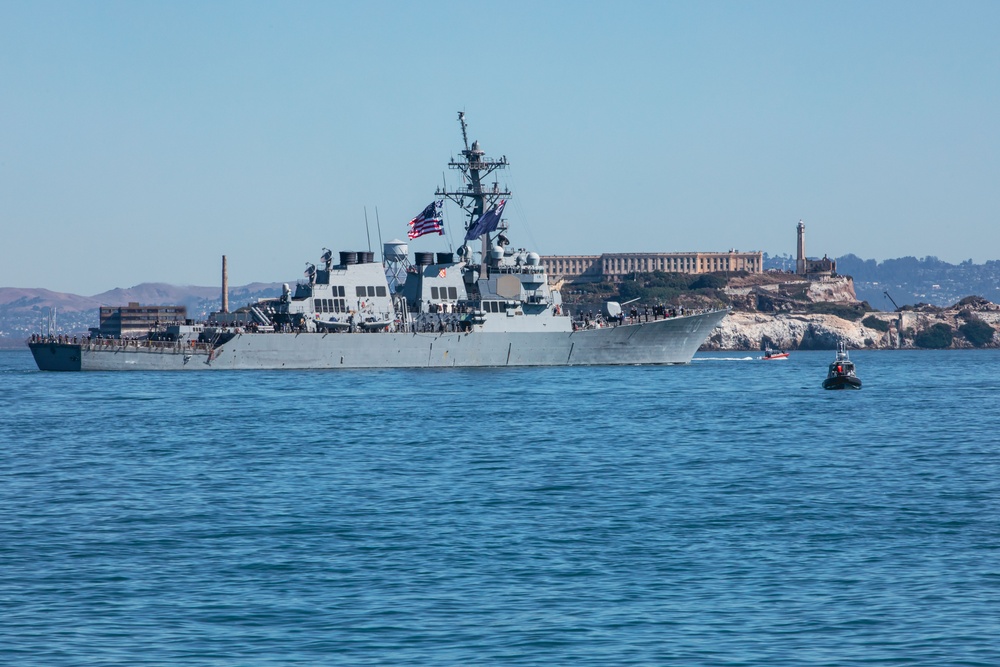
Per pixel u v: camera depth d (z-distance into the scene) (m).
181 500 183.88
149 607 119.00
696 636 108.38
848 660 101.56
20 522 165.50
